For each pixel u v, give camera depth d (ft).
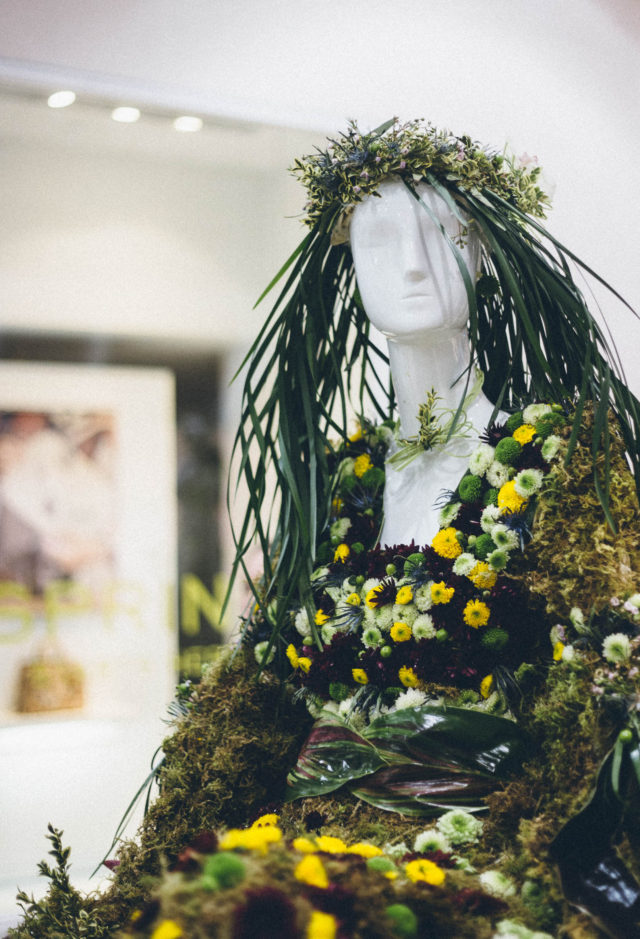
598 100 8.07
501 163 4.68
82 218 7.47
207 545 8.08
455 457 4.66
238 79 7.06
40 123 7.09
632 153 8.11
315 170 4.76
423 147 4.43
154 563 7.94
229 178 7.73
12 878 6.82
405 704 4.19
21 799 7.06
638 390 7.86
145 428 7.97
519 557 4.18
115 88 6.68
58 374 7.71
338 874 3.04
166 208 7.66
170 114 6.98
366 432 5.41
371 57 7.48
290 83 7.21
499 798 3.82
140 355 7.88
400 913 2.90
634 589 3.85
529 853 3.55
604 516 4.02
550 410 4.38
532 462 4.28
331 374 5.38
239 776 4.58
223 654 5.04
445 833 3.82
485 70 7.78
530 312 4.83
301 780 4.32
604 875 3.48
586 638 3.80
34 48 6.54
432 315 4.44
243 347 8.06
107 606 7.82
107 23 6.75
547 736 3.92
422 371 4.72
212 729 4.69
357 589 4.63
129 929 3.11
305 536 4.58
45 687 7.50
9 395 7.61
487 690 4.17
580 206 7.82
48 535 7.74
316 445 5.12
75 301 7.52
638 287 7.98
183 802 4.57
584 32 8.11
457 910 3.15
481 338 5.18
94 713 7.56
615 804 3.54
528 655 4.19
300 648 4.80
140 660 7.82
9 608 7.52
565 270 4.72
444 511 4.47
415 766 4.06
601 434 4.24
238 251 7.82
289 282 4.94
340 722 4.35
